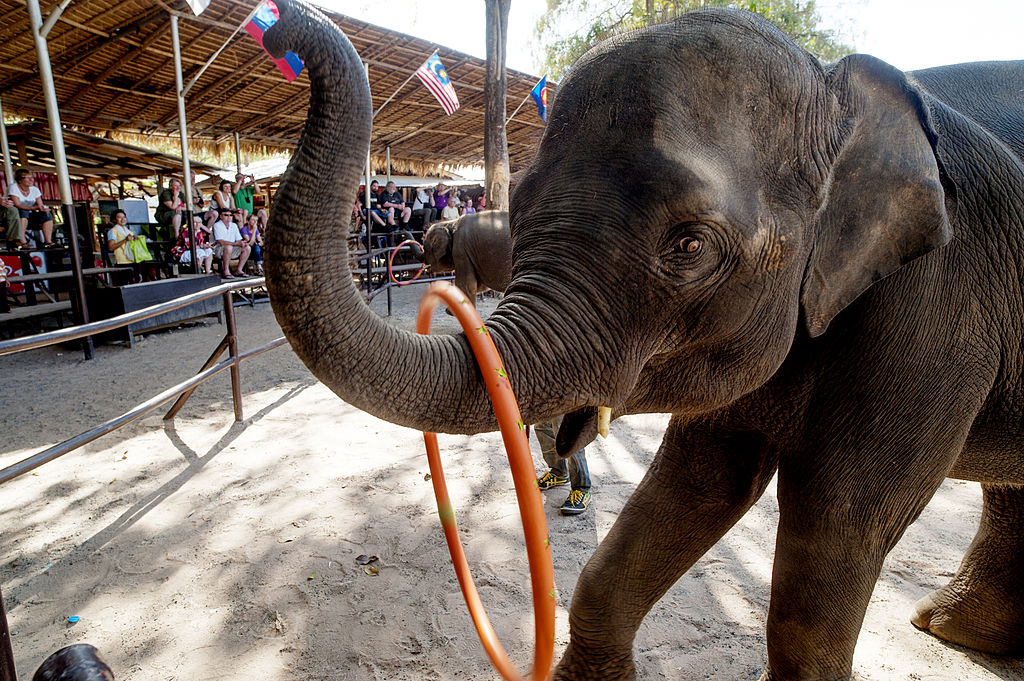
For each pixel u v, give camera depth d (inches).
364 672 94.0
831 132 53.0
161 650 98.3
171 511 142.2
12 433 192.9
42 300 394.3
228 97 478.9
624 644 75.7
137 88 440.8
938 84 74.4
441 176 818.2
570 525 135.9
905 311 58.3
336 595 111.6
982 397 62.4
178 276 371.2
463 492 151.3
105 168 611.5
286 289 38.9
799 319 56.6
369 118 39.8
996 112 72.6
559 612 107.0
